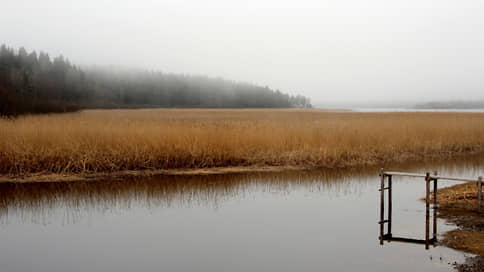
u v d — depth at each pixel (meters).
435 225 8.62
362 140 18.56
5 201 10.94
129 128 17.17
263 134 17.81
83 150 14.60
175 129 17.23
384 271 6.39
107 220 9.30
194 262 6.89
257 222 9.09
